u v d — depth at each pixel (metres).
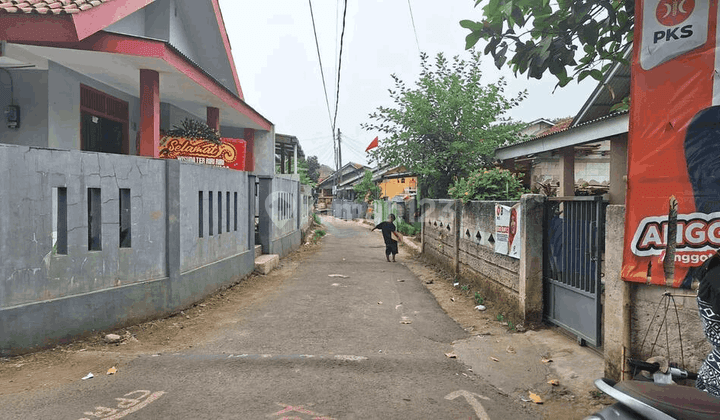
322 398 3.97
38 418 3.53
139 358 4.89
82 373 4.46
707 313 2.48
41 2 6.98
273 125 15.97
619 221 4.09
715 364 2.45
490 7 3.69
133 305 6.22
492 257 7.93
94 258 5.74
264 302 8.08
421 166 14.45
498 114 15.36
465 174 14.93
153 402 3.83
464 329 6.49
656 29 3.71
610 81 11.08
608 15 3.69
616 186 10.33
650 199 3.80
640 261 3.87
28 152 5.02
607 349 4.29
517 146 13.80
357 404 3.88
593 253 5.16
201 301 7.84
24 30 6.71
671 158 3.71
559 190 13.10
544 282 6.39
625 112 8.95
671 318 3.78
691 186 3.65
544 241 6.38
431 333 6.25
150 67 8.30
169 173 6.87
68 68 8.58
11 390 4.04
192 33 12.63
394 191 37.00
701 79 3.58
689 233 3.67
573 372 4.69
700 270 2.60
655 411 1.96
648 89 3.77
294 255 15.59
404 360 5.00
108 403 3.80
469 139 14.76
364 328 6.45
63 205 5.41
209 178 8.38
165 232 6.86
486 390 4.30
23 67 7.98
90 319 5.62
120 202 6.20
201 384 4.21
